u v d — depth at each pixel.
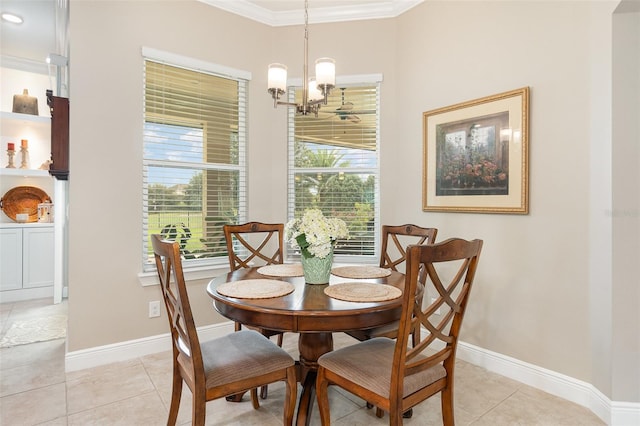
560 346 2.18
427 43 2.92
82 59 2.46
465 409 2.03
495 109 2.47
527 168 2.30
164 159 2.87
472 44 2.62
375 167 3.27
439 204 2.84
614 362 1.90
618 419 1.89
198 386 1.42
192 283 2.96
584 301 2.08
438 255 1.31
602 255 1.97
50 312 3.74
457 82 2.72
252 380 1.56
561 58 2.16
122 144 2.62
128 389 2.21
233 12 3.12
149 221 2.82
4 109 4.25
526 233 2.33
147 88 2.79
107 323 2.57
